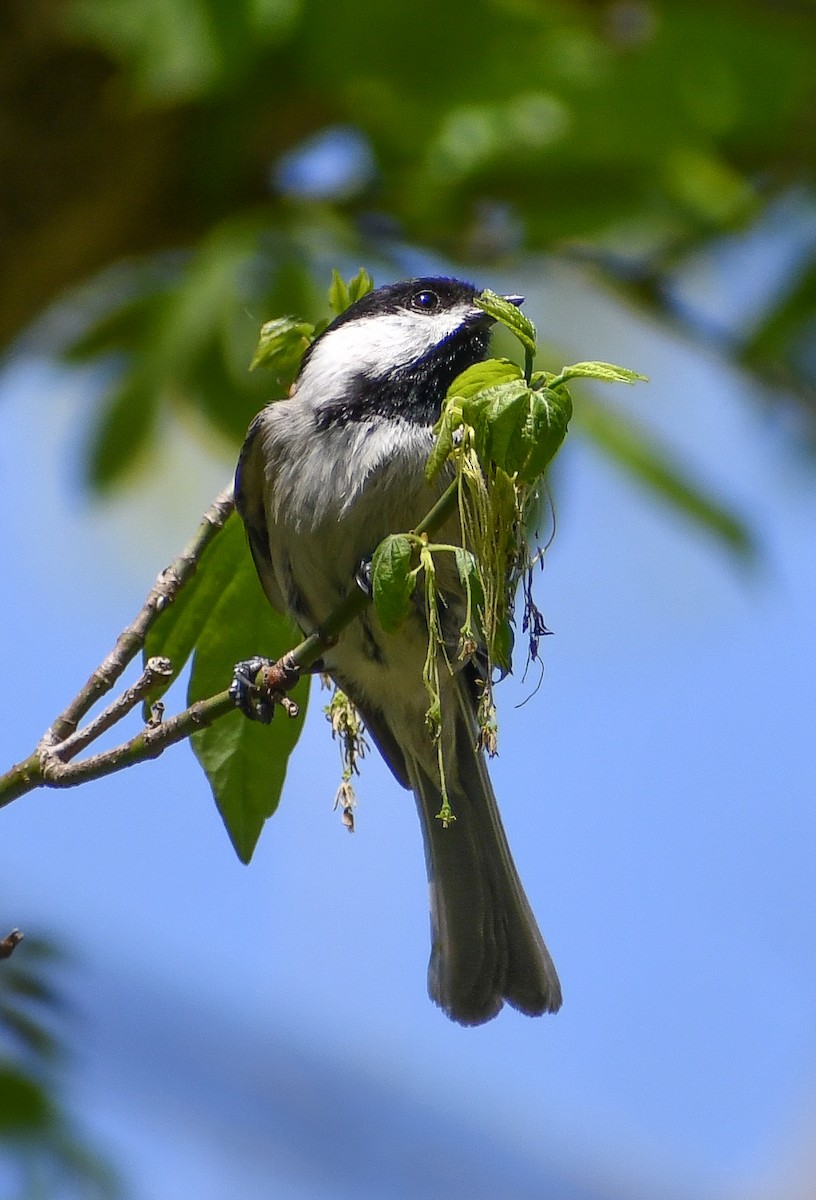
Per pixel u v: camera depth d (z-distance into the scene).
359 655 8.16
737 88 9.30
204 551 7.63
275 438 8.20
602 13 9.76
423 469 7.98
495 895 8.31
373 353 8.32
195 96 9.41
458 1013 8.14
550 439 5.91
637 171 9.39
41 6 9.68
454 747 8.43
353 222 10.06
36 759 6.88
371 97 9.23
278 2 8.91
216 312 9.34
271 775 7.58
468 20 9.00
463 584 6.15
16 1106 7.82
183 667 7.65
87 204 10.07
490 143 9.20
